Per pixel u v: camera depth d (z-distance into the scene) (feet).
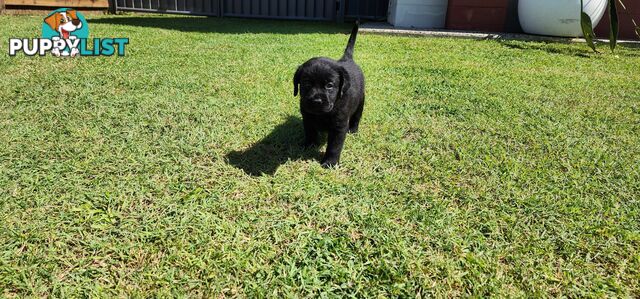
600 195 2.63
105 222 2.16
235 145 3.15
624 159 3.16
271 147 3.17
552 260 2.01
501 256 2.02
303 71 2.83
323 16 12.09
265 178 2.66
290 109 3.95
